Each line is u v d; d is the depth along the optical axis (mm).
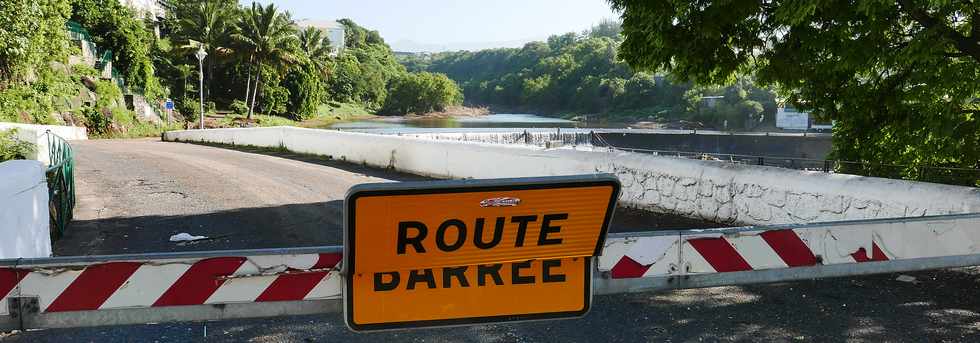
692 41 8078
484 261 2373
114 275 2410
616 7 8312
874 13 6762
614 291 2771
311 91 105812
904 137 8812
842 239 3107
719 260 2912
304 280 2486
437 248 2316
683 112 130375
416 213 2236
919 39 7016
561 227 2365
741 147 50156
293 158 19500
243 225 8359
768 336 4324
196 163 16984
